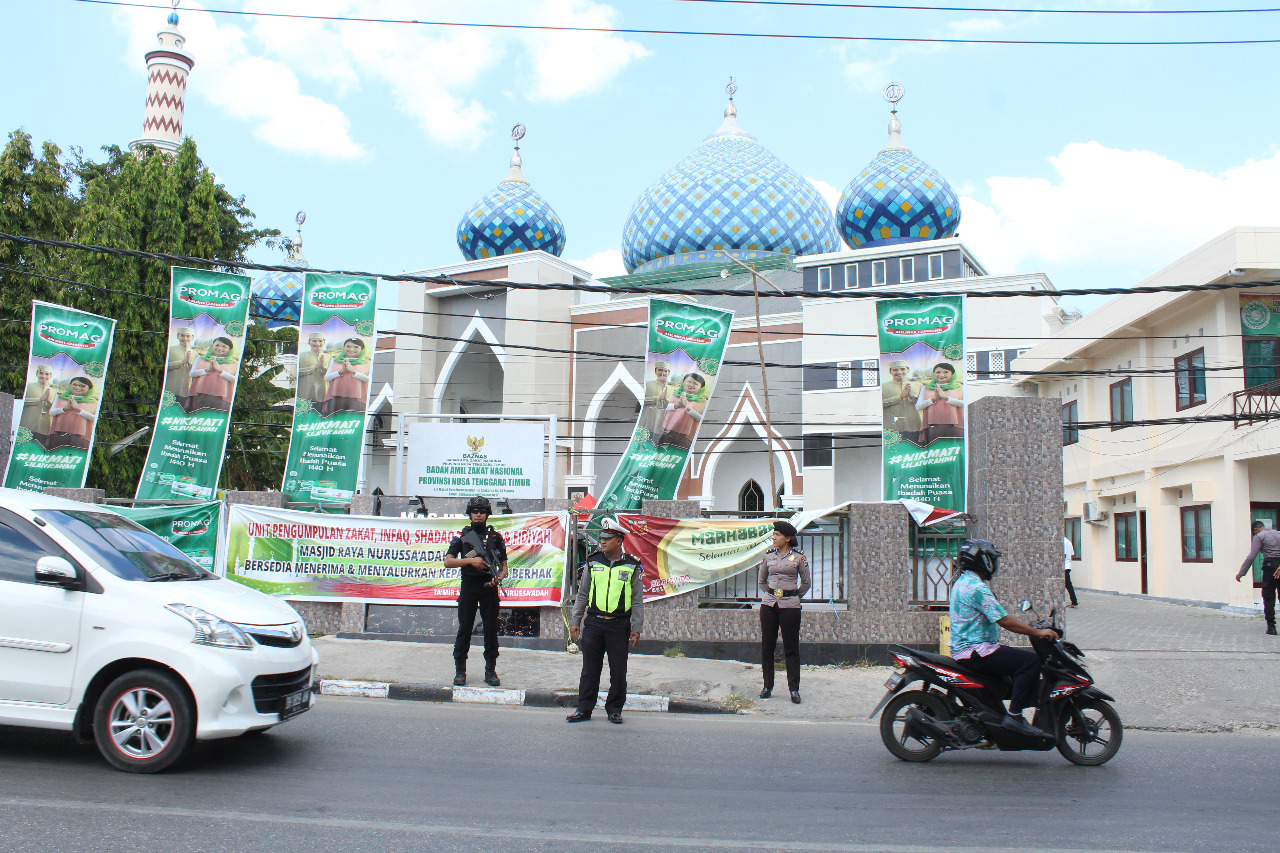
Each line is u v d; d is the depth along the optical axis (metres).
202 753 6.54
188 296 14.06
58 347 14.66
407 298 36.44
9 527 6.47
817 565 11.67
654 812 5.35
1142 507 23.09
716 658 11.50
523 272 34.56
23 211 22.69
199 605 6.24
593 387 34.31
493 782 5.95
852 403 28.70
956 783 6.29
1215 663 11.11
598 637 8.38
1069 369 26.80
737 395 31.39
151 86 36.44
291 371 39.03
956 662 7.00
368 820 5.07
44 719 6.05
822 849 4.75
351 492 13.93
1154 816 5.50
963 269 30.22
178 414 13.89
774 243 38.38
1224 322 18.94
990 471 11.19
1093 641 13.03
